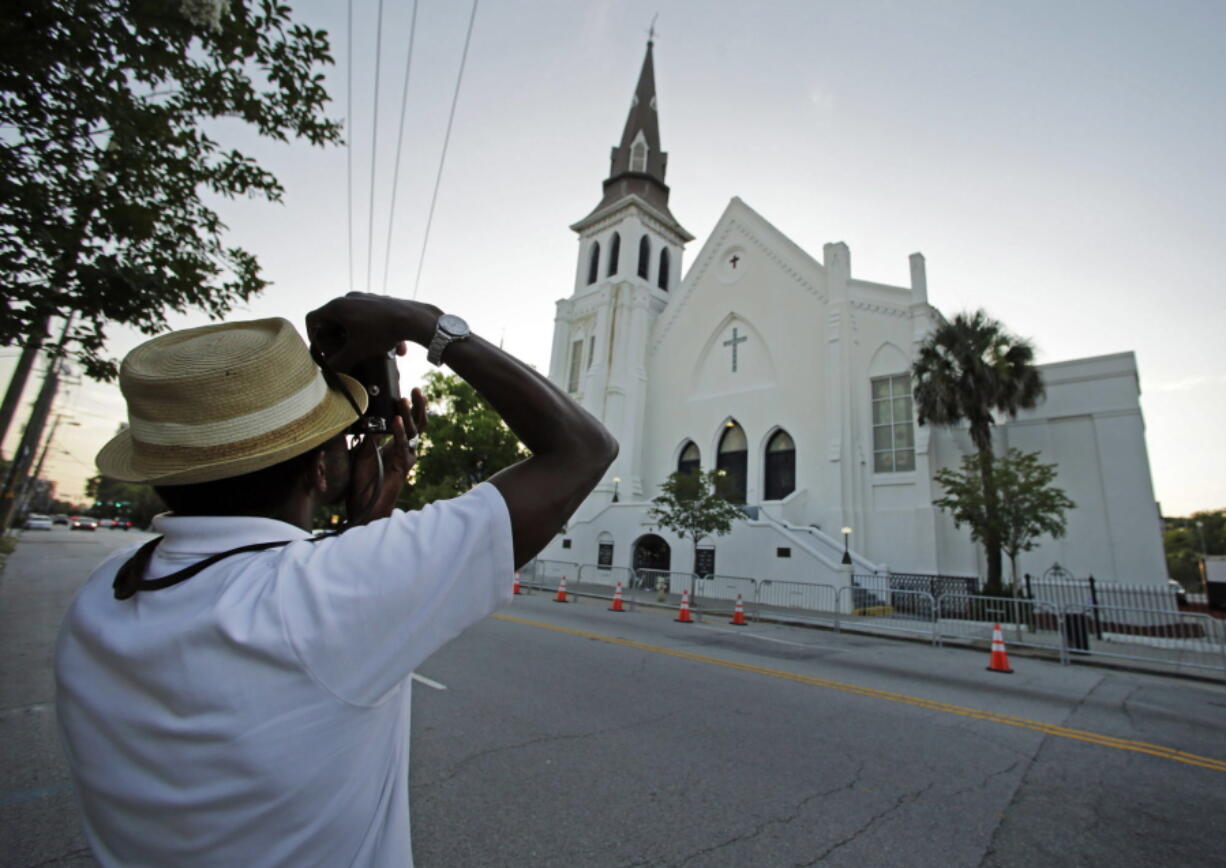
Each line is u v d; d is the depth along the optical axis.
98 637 0.81
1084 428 21.56
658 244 39.62
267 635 0.73
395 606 0.77
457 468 26.36
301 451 0.93
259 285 6.03
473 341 1.01
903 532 23.00
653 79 45.00
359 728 0.78
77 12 3.91
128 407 0.93
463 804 3.84
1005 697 7.81
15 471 23.31
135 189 5.10
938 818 3.98
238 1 4.58
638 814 3.82
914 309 24.20
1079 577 20.66
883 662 10.16
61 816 3.53
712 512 21.55
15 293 4.68
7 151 4.38
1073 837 3.81
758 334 29.97
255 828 0.73
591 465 0.96
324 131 5.39
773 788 4.31
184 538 0.90
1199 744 6.08
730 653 9.98
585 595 20.84
